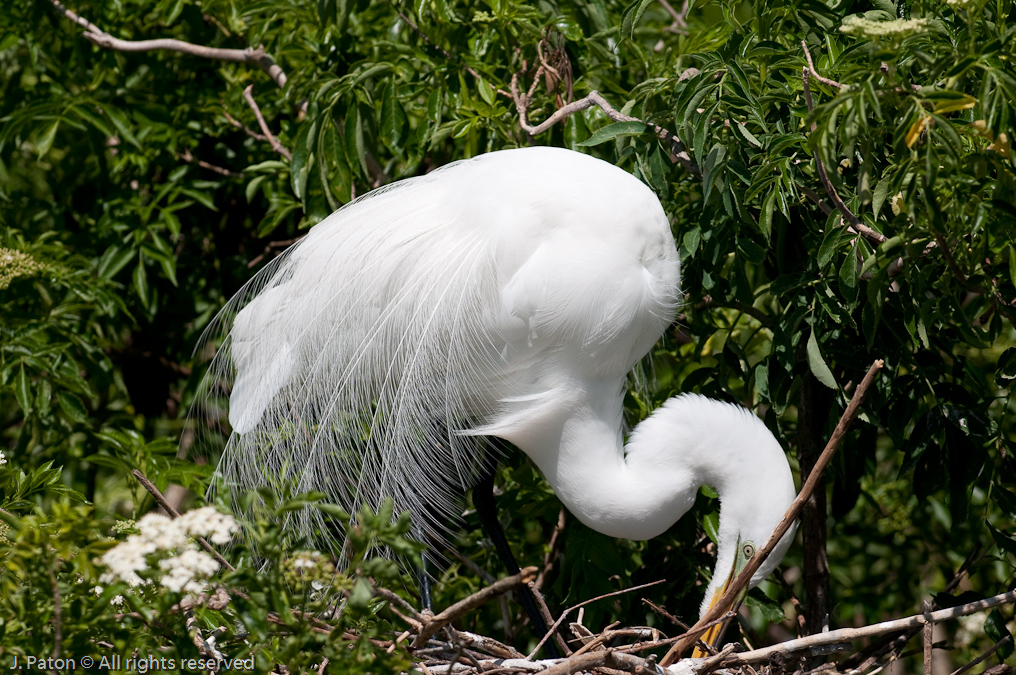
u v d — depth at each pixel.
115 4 8.57
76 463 8.80
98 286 7.91
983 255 4.94
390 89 6.91
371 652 3.86
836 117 4.44
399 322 6.30
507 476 7.63
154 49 8.48
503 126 7.22
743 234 6.22
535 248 6.10
